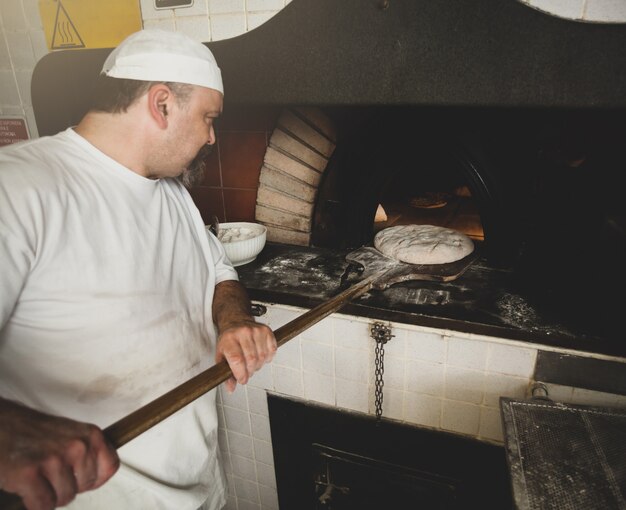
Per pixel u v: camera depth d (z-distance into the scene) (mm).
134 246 972
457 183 2389
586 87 1029
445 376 1393
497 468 1468
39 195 816
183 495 1225
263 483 1946
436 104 1164
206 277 1216
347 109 1563
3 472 561
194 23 1421
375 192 1663
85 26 1562
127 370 992
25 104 1807
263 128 1736
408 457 1587
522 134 1399
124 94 913
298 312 1474
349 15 1167
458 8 1062
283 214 1826
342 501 1826
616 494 877
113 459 628
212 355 1232
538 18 1013
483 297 1360
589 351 1153
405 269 1473
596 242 1374
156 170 1017
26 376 910
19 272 785
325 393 1609
